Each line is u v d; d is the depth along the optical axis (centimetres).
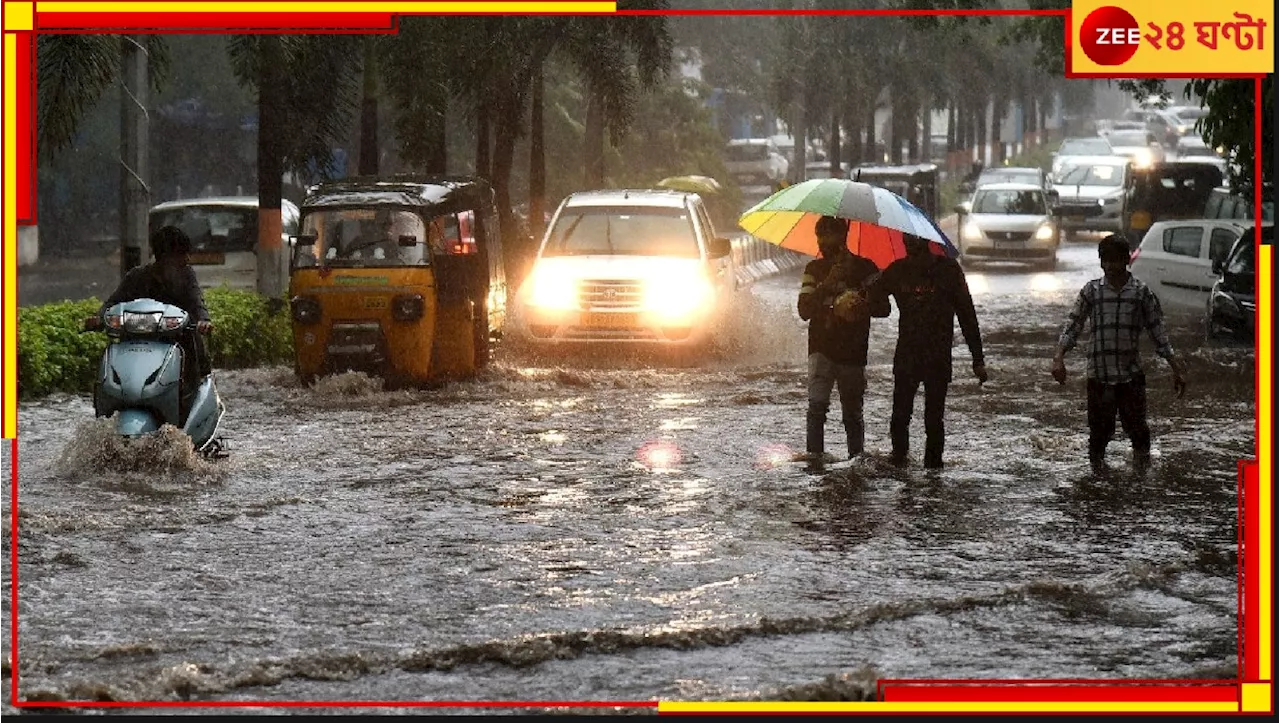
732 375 3766
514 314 4244
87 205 8975
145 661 1462
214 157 9344
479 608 1658
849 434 2600
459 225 3678
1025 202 8406
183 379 2483
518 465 2553
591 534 2025
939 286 2484
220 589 1734
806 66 11312
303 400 3331
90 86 3409
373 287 3472
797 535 2019
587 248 4191
